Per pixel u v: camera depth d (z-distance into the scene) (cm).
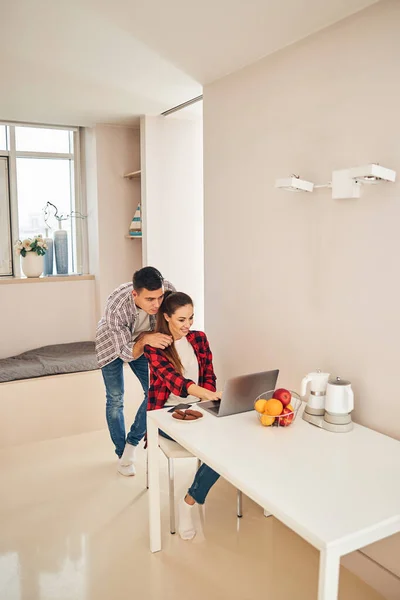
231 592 217
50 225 480
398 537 211
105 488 307
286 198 260
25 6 211
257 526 269
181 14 218
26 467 335
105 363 317
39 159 469
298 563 237
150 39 246
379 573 219
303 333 256
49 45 256
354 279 225
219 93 307
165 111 391
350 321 229
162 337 258
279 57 258
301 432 211
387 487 165
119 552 246
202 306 442
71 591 219
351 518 148
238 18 221
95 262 471
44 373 383
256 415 232
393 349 210
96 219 458
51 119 423
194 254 433
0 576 229
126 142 455
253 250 287
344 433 211
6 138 454
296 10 214
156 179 410
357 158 220
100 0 205
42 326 460
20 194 464
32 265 453
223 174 308
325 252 239
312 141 242
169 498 269
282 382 272
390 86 203
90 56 271
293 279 260
